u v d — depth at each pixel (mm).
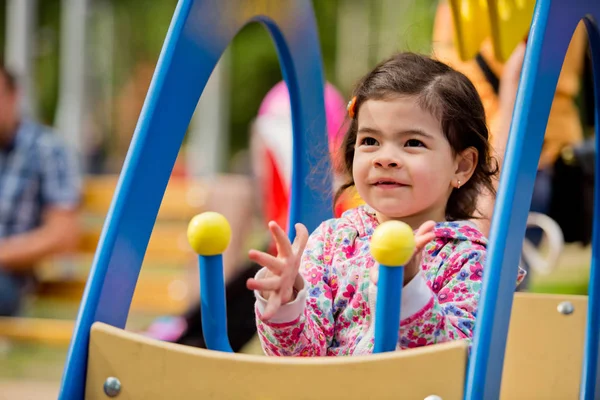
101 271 1311
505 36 1859
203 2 1433
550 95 1351
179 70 1401
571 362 1768
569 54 2557
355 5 16344
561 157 2607
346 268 1590
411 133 1474
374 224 1638
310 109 1894
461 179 1572
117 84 14523
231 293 2795
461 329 1388
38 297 4445
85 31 8055
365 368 1189
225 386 1225
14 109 3846
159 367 1246
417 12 13406
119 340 1262
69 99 8125
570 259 6105
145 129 1365
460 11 1917
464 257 1496
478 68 2285
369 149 1502
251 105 17094
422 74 1528
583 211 2637
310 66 1877
